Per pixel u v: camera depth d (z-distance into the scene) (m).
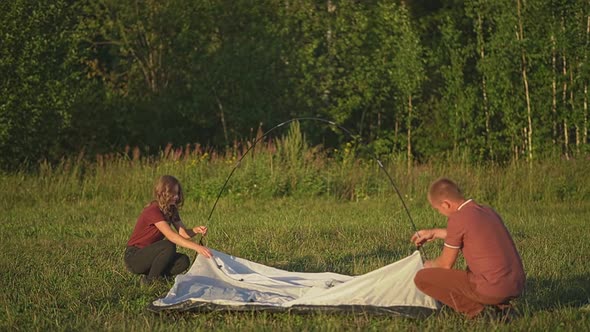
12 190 42.41
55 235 30.72
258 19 61.72
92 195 43.06
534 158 55.31
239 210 38.44
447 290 16.28
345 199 42.19
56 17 49.88
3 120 48.25
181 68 63.94
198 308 17.14
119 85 66.19
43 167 44.56
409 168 45.62
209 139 64.62
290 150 44.78
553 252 25.05
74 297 19.25
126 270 22.59
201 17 62.34
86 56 52.38
